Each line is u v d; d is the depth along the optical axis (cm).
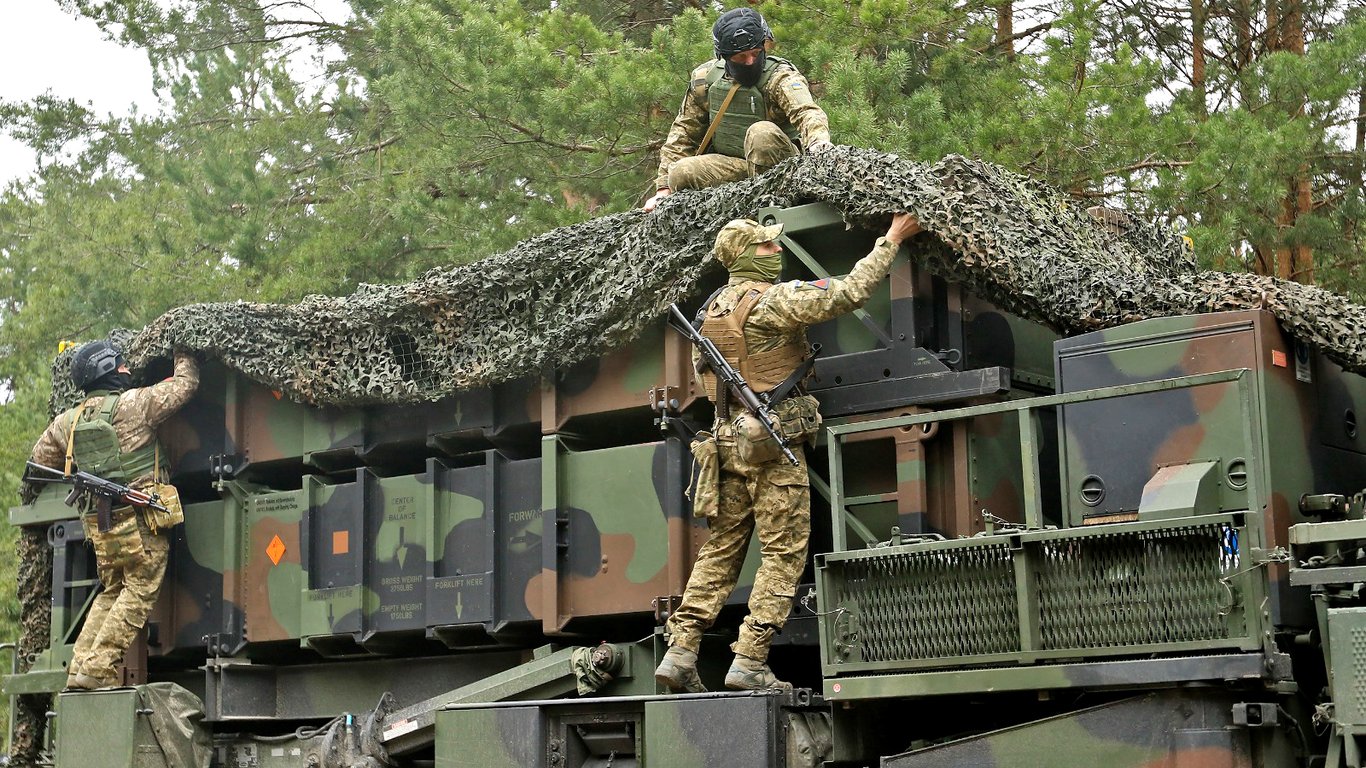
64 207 1842
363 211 1572
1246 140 1164
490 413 782
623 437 782
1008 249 643
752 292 649
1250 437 541
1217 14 1440
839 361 680
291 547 845
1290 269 1325
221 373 900
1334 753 500
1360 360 581
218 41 1722
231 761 855
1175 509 545
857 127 1105
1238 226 1189
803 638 674
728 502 657
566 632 750
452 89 1276
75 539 925
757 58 747
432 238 1505
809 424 643
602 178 1327
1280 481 567
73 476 856
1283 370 582
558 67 1241
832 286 629
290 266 1531
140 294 1591
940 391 646
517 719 669
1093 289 628
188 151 1719
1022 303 640
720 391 652
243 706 859
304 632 826
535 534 757
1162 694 531
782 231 686
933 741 607
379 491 819
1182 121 1237
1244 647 511
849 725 606
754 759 603
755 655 631
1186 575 530
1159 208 1197
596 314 725
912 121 1170
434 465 794
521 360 752
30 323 1820
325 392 824
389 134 1655
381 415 829
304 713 865
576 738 670
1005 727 582
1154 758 529
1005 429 661
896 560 588
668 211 718
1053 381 696
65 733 855
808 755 605
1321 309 590
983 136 1180
